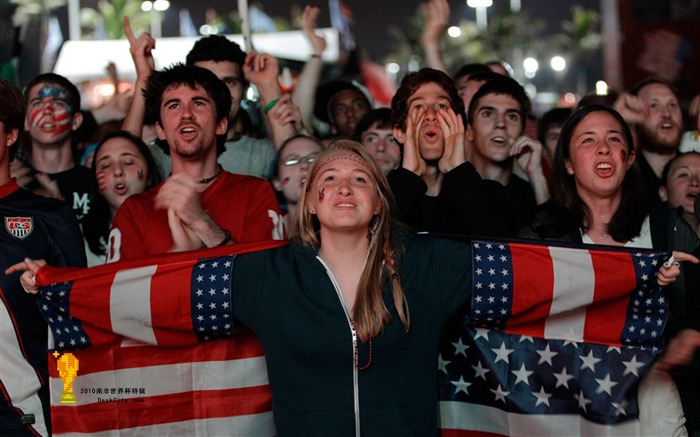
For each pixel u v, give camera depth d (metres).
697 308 6.15
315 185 5.70
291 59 14.81
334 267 5.68
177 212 6.39
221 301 5.79
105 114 10.81
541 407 6.02
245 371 6.17
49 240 6.41
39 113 8.98
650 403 6.07
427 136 7.01
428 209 7.05
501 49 66.19
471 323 5.99
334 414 5.42
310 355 5.46
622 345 5.90
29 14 18.03
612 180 6.37
